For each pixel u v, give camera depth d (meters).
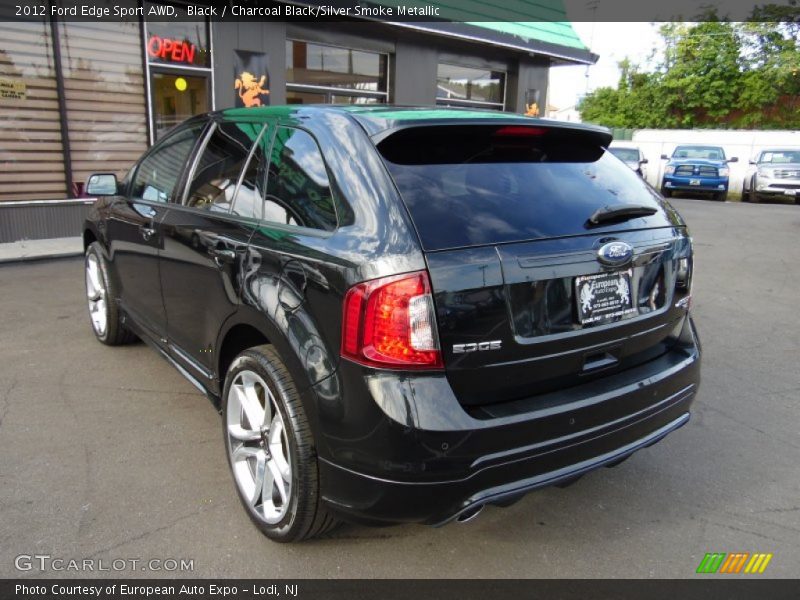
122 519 2.74
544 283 2.29
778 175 19.14
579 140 2.93
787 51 27.58
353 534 2.73
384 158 2.32
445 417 2.08
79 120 8.57
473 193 2.36
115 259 4.27
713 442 3.65
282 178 2.70
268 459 2.62
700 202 19.69
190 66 9.18
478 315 2.16
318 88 10.77
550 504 3.01
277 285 2.45
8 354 4.62
